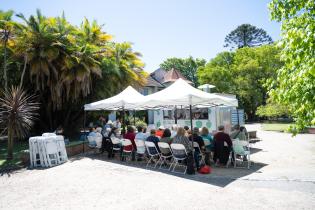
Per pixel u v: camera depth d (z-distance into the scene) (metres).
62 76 18.98
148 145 10.51
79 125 24.22
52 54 18.22
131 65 25.58
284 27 5.23
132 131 11.89
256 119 53.59
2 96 18.92
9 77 20.11
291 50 4.41
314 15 4.88
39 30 18.47
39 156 11.73
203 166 9.35
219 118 17.39
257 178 8.27
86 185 8.20
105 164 11.28
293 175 8.51
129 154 13.09
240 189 7.23
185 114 18.53
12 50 19.19
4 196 7.50
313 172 8.87
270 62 46.06
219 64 54.22
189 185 7.80
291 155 12.48
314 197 6.38
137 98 12.76
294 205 5.90
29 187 8.31
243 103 49.62
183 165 10.49
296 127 4.77
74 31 20.45
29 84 20.88
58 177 9.38
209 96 10.54
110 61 22.03
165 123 19.75
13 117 12.66
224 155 10.12
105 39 23.31
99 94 21.78
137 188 7.68
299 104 4.61
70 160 12.60
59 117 22.89
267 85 5.42
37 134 22.66
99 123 20.14
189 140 9.81
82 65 19.00
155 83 43.31
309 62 3.91
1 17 17.83
